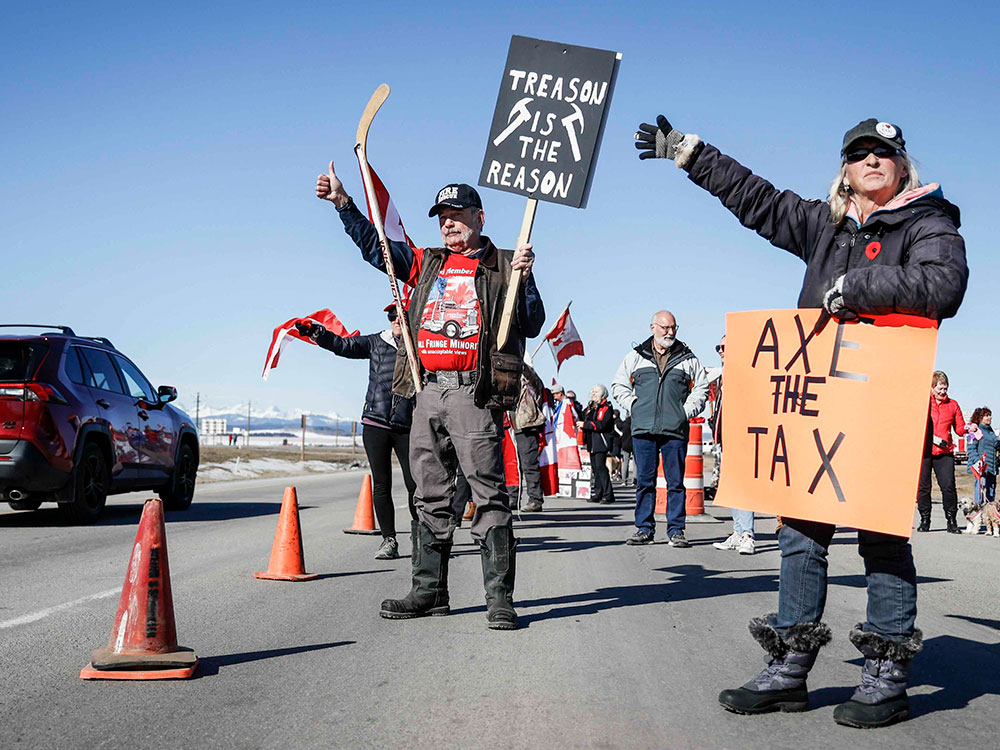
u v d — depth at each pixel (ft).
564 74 17.85
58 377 34.14
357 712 12.02
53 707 12.07
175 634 14.15
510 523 17.53
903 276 11.10
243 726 11.41
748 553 29.22
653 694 12.98
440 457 18.04
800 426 12.30
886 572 11.99
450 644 15.84
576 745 10.86
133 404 39.52
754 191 12.97
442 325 17.52
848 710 11.80
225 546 29.58
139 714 11.82
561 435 62.75
